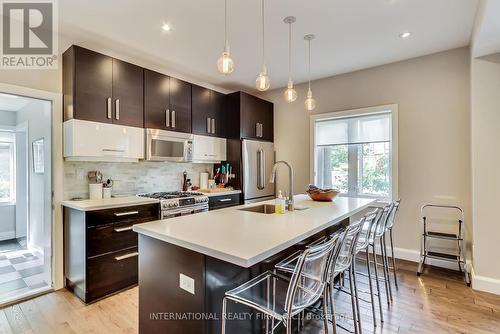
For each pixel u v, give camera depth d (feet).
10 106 13.21
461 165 10.40
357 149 13.08
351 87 12.95
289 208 7.57
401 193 11.63
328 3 7.42
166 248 5.22
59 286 8.93
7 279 9.50
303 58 11.27
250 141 14.12
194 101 12.55
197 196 11.15
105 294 8.30
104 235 8.29
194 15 7.98
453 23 8.51
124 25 8.55
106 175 10.45
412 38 9.56
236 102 14.05
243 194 13.66
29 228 12.72
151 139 10.55
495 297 8.24
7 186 15.02
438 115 10.84
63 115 9.10
